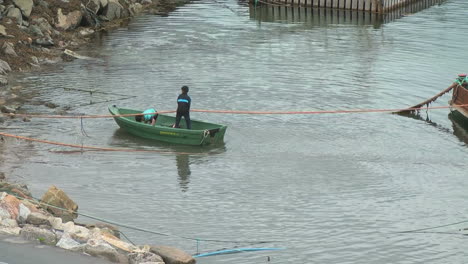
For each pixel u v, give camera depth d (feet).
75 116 355.97
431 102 397.19
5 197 219.61
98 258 188.24
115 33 561.43
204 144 329.11
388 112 382.42
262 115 372.38
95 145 325.21
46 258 185.16
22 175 284.82
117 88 412.57
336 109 383.86
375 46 531.09
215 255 219.20
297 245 228.63
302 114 375.86
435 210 260.42
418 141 341.00
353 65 473.26
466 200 270.46
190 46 522.06
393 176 295.28
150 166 302.04
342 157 316.40
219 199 267.80
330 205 263.29
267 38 556.51
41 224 209.36
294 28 600.39
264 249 224.53
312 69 461.78
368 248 227.40
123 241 213.25
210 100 394.11
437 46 530.27
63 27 539.29
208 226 242.99
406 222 248.93
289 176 292.81
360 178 292.20
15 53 457.27
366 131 352.90
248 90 413.39
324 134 346.95
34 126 345.72
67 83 419.54
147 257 194.80
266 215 253.03
